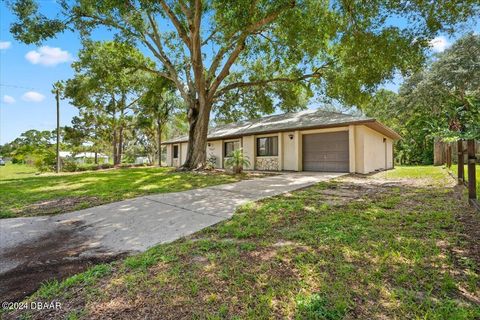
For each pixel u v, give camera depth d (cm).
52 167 1947
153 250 298
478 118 1811
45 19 977
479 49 1755
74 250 319
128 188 799
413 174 1058
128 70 1493
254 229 358
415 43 746
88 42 1188
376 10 738
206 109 1301
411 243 283
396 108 2328
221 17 1027
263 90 1512
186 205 545
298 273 227
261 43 1243
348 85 1038
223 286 210
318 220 388
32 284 237
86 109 2419
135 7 911
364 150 1153
